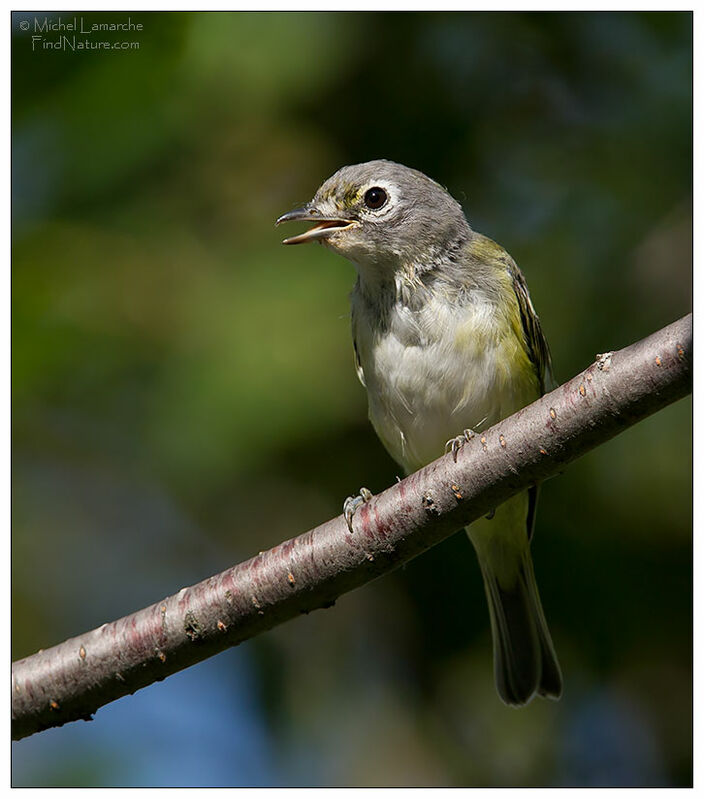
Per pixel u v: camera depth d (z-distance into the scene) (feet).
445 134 40.19
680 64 40.45
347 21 38.22
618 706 39.40
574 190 40.11
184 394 36.78
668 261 38.81
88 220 40.11
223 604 23.56
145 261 39.40
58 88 38.70
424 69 40.04
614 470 37.78
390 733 39.34
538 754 39.24
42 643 42.57
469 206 40.04
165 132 39.32
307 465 38.55
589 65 41.37
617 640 37.91
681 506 37.40
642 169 39.75
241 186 40.09
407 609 39.88
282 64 37.68
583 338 38.19
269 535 41.47
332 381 36.37
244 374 36.35
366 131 40.24
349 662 40.57
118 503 43.78
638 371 21.49
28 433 40.83
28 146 39.60
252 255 38.78
